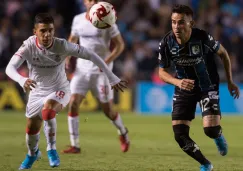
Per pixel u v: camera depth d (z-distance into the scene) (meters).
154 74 59.41
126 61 59.78
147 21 67.19
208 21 67.12
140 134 38.03
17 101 57.78
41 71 21.58
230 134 38.59
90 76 29.02
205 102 21.81
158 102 58.19
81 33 29.30
